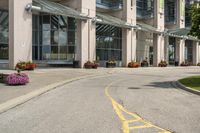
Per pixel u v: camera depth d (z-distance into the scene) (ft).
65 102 38.63
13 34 91.40
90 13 126.00
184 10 205.26
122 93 48.73
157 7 175.42
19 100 38.40
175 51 199.21
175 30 177.78
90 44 124.98
